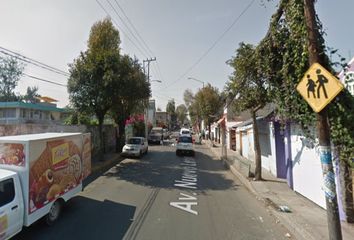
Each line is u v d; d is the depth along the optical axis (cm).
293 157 1042
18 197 587
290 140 1072
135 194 1009
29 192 614
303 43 640
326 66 599
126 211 805
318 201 834
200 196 995
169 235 629
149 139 3766
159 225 692
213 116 4350
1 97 4612
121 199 939
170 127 10531
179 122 12262
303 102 736
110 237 618
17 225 582
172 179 1313
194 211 812
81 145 884
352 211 661
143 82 2042
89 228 671
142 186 1148
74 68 1639
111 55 1647
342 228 629
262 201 922
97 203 887
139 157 2150
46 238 614
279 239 615
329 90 467
